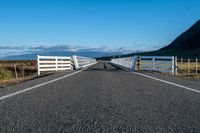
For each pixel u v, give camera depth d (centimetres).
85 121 553
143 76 1889
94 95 922
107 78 1684
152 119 571
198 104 753
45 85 1259
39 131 479
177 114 621
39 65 2438
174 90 1076
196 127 507
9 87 1180
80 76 1875
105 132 472
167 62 2611
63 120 562
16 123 535
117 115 610
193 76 2245
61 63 2922
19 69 3794
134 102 781
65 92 1002
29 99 835
